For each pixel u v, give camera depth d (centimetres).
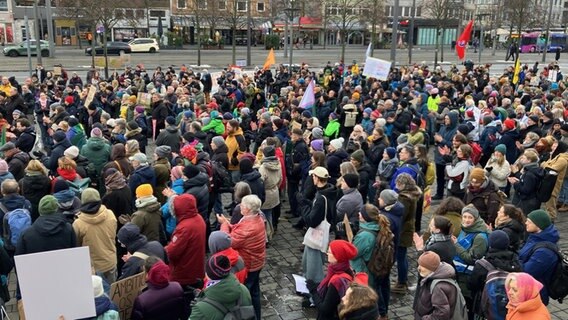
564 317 753
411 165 902
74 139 1203
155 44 5425
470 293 601
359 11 5809
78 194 812
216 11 4750
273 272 872
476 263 555
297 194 1109
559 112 1390
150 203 687
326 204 697
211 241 570
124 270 566
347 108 1577
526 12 5294
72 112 1686
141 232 679
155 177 863
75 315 432
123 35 6278
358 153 969
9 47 4744
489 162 1021
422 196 869
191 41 6506
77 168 889
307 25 6938
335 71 2953
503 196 788
